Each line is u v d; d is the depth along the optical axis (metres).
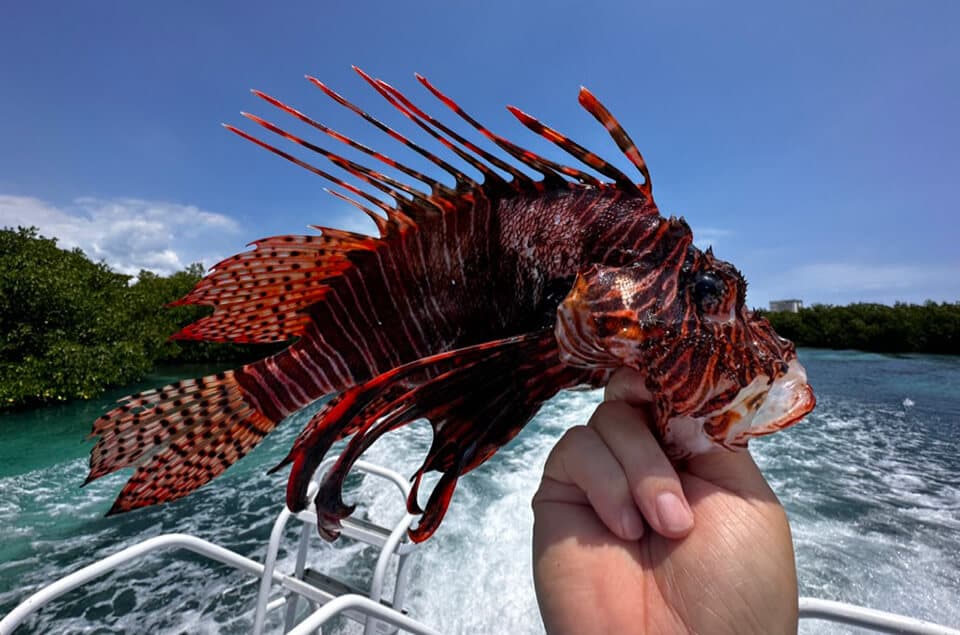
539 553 0.15
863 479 1.05
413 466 1.12
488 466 1.11
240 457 0.25
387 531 0.35
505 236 0.19
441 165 0.20
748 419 0.15
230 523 0.91
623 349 0.15
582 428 0.16
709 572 0.13
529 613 0.61
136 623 0.61
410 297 0.21
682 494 0.14
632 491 0.14
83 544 0.85
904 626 0.18
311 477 0.16
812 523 0.84
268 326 0.23
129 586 0.69
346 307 0.22
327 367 0.22
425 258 0.20
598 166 0.19
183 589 0.68
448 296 0.20
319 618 0.22
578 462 0.15
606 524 0.14
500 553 0.74
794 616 0.13
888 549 0.75
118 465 0.27
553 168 0.19
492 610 0.62
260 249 0.23
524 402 0.18
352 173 0.20
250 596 0.66
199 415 0.26
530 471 1.07
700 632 0.13
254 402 0.25
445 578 0.68
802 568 0.70
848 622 0.19
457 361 0.19
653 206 0.18
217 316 0.23
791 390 0.15
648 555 0.14
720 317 0.16
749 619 0.13
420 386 0.18
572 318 0.16
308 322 0.23
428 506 0.17
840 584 0.66
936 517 0.86
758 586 0.13
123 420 0.27
